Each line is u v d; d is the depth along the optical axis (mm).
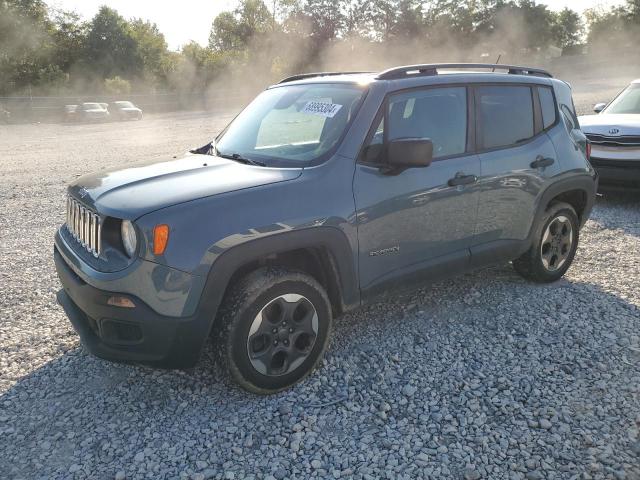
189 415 3098
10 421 3055
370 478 2611
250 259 2988
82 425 3020
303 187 3195
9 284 5043
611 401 3180
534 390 3299
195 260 2840
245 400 3229
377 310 4414
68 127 29578
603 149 7566
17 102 38281
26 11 48031
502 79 4340
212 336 3109
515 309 4395
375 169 3475
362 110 3529
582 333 3992
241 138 4012
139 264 2820
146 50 61219
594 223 6965
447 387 3352
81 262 3092
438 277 3959
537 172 4395
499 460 2725
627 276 5078
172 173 3377
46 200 8797
